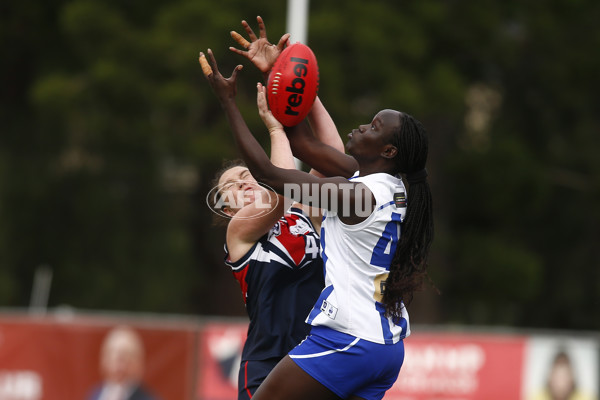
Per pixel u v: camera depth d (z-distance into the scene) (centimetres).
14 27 6738
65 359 3312
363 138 1354
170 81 5862
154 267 7238
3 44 6850
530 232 7825
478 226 7538
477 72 7069
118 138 6369
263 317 1462
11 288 6806
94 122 6159
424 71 6347
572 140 7531
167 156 6775
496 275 6994
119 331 3319
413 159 1339
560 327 8119
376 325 1305
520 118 7425
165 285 7238
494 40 6719
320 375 1292
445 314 7712
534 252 7900
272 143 1387
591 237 7875
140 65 5938
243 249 1477
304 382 1296
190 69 5769
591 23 7119
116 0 6266
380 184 1312
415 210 1338
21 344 3325
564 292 7925
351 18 5906
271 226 1447
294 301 1462
